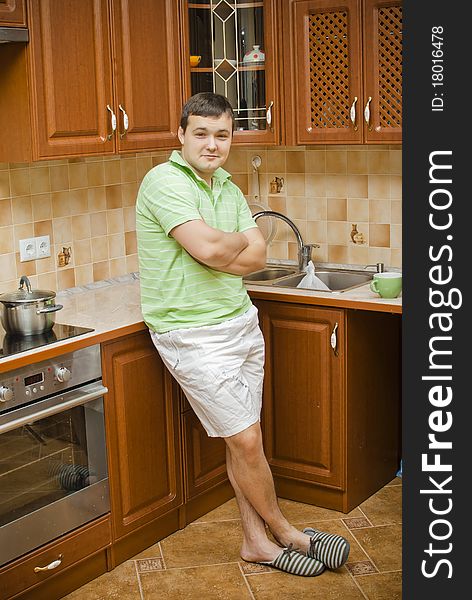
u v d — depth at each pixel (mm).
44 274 3373
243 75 3539
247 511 3037
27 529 2656
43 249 3352
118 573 2998
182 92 3402
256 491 2943
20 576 2646
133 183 3715
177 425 3166
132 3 3160
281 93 3506
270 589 2871
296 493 3521
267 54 3480
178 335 2840
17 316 2723
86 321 2977
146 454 3049
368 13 3252
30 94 2854
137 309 3158
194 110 2771
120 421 2932
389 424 3639
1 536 2580
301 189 3887
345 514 3389
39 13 2840
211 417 2877
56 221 3396
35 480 2674
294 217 3934
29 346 2637
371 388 3441
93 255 3568
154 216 2814
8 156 2967
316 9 3361
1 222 3180
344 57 3352
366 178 3701
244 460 2895
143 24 3213
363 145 3680
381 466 3611
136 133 3246
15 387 2539
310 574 2930
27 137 2896
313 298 3232
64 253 3441
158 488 3119
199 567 3025
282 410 3441
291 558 2959
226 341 2871
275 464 3506
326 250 3875
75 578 2896
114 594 2867
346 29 3318
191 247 2725
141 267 2918
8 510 2605
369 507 3443
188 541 3209
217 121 2773
